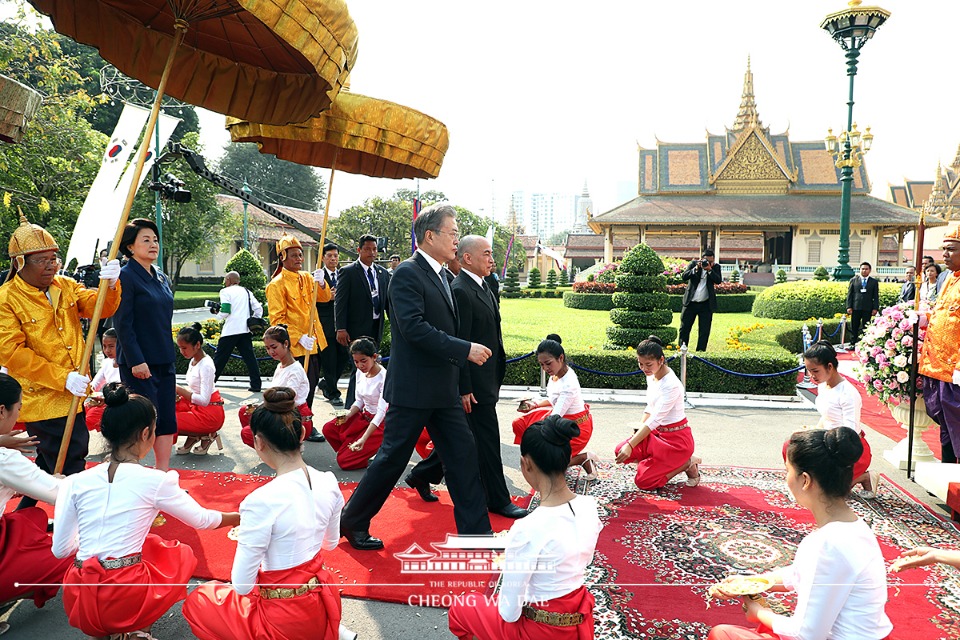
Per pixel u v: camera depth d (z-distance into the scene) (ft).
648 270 38.65
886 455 19.20
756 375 27.78
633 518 14.60
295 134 17.19
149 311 14.65
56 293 12.86
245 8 9.84
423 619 10.30
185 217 74.38
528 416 17.97
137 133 24.43
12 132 14.49
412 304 12.30
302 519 8.52
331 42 11.05
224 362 28.55
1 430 10.15
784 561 12.41
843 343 48.83
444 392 12.55
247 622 8.42
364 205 114.83
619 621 10.18
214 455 19.33
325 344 24.57
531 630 7.70
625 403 27.66
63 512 9.11
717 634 7.97
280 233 114.32
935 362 16.24
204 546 12.82
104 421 9.34
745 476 17.74
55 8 11.87
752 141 143.84
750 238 152.25
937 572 11.89
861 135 63.82
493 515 14.82
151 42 13.26
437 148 18.83
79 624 8.89
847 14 55.57
